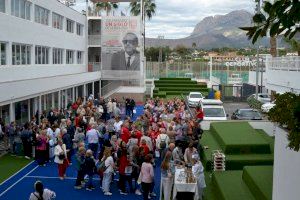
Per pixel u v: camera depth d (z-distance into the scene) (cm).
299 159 737
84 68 4997
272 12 459
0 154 2222
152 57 11700
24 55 3091
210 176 1703
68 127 2216
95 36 5081
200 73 6869
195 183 1309
